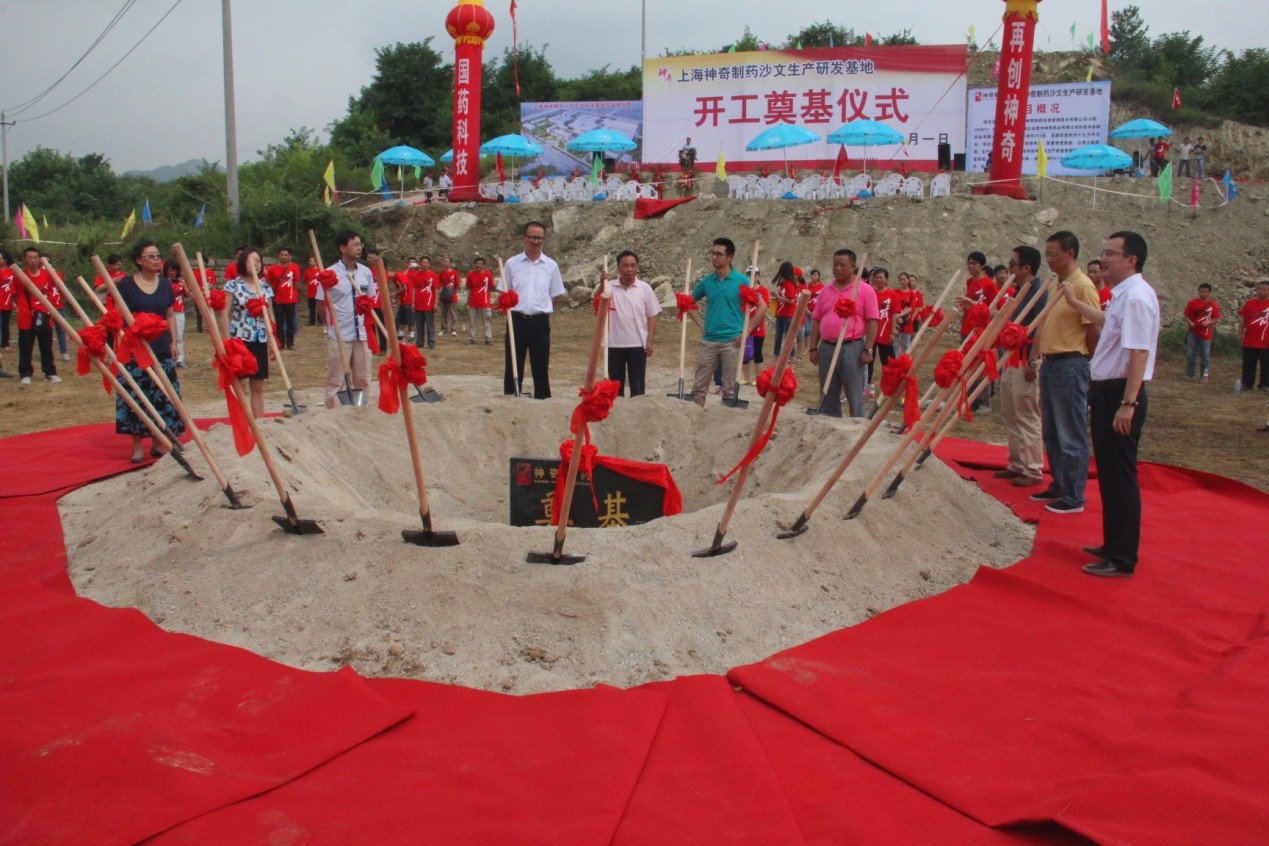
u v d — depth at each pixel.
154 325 5.64
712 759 3.55
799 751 3.67
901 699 4.06
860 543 5.60
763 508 5.54
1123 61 50.47
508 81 49.88
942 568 5.77
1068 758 3.61
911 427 5.83
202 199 35.56
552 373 15.01
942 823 3.21
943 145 30.42
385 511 5.93
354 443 7.51
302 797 3.30
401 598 4.65
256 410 9.20
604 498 6.20
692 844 3.05
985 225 23.95
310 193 34.69
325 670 4.30
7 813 3.18
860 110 31.00
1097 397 5.77
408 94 48.91
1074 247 6.94
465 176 29.61
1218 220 24.33
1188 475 8.25
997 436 10.96
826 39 48.12
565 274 25.83
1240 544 6.45
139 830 3.06
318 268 9.23
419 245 27.75
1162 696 4.15
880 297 12.21
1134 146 34.91
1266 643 4.66
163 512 5.79
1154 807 3.19
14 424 10.45
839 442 7.00
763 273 23.66
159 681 4.05
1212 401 13.60
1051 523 6.89
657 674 4.29
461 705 3.96
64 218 44.28
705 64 31.89
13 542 6.07
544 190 29.94
